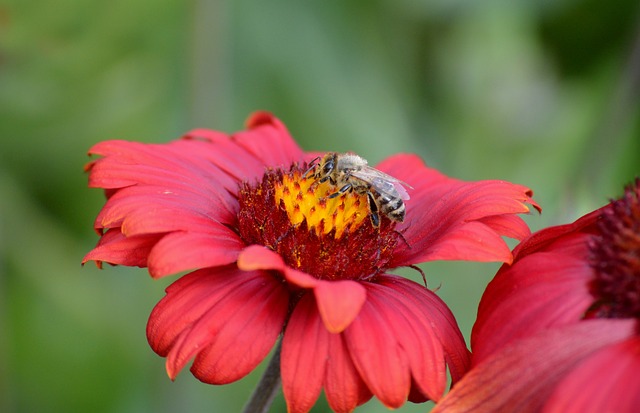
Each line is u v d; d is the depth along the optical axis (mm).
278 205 239
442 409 218
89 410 301
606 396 208
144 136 318
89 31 288
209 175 249
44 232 309
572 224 233
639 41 312
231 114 334
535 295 227
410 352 223
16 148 312
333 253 236
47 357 301
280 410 296
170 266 220
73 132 311
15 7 278
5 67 291
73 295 304
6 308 302
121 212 229
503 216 243
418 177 263
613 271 226
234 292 227
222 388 303
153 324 225
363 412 284
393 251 243
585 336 219
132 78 305
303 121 336
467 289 309
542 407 217
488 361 219
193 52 308
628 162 336
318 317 225
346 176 240
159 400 297
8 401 295
